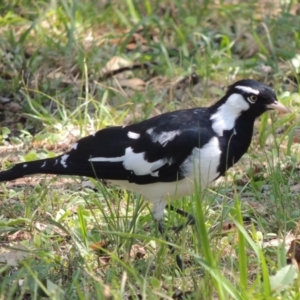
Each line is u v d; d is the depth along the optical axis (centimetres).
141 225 1003
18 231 1024
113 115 1347
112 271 868
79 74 1491
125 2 1762
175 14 1748
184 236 910
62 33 1620
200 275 895
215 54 1545
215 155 951
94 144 982
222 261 940
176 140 948
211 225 993
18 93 1438
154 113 1385
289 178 1131
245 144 976
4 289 838
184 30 1633
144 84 1486
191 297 848
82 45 1553
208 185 988
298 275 823
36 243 970
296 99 1393
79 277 878
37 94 1415
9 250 964
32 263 914
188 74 1493
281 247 838
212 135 952
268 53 1572
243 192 1131
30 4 1722
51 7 1667
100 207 991
